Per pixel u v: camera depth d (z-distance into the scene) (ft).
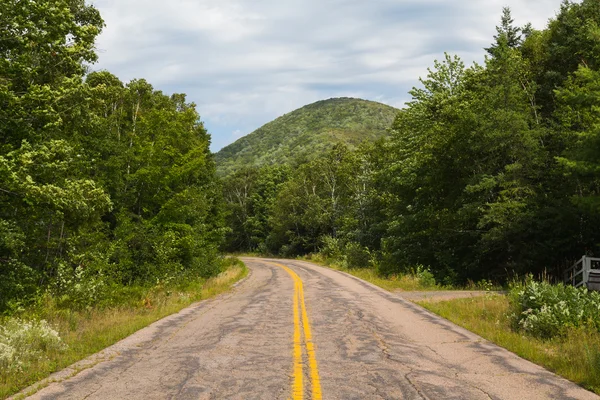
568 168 67.67
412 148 108.27
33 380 23.72
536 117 90.58
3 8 46.37
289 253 250.16
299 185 249.14
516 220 79.82
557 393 20.88
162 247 78.28
